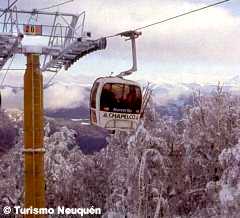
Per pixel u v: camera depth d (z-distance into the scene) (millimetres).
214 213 34531
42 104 12242
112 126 12984
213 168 38094
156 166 36375
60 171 40719
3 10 11367
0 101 14156
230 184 32656
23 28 11945
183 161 38469
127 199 36938
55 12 12039
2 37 11312
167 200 37219
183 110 41531
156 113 39375
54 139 42938
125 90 13000
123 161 39406
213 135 38656
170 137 38656
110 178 40750
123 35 12234
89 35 11844
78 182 41500
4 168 42812
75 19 12148
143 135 36219
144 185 36219
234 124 39125
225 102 39719
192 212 37438
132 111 13117
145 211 36250
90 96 13344
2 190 38438
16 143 42906
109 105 12898
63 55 12523
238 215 32031
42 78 12219
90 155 45812
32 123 12086
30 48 12039
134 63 12469
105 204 40781
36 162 12102
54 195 40000
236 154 32562
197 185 38094
